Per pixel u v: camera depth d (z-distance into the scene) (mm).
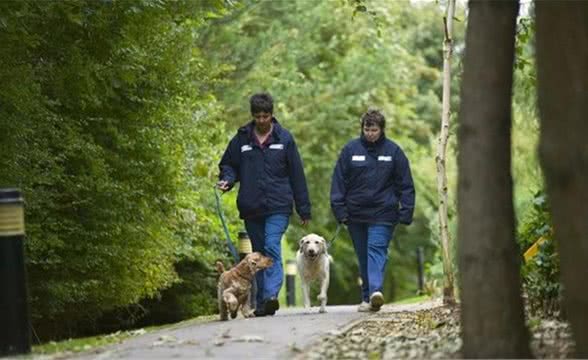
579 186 7961
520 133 23125
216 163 23469
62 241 16141
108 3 16062
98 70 16500
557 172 8031
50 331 17594
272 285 14188
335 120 37188
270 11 33906
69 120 16359
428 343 10391
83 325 18812
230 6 18188
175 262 21047
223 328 12055
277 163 14438
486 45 8438
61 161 16406
